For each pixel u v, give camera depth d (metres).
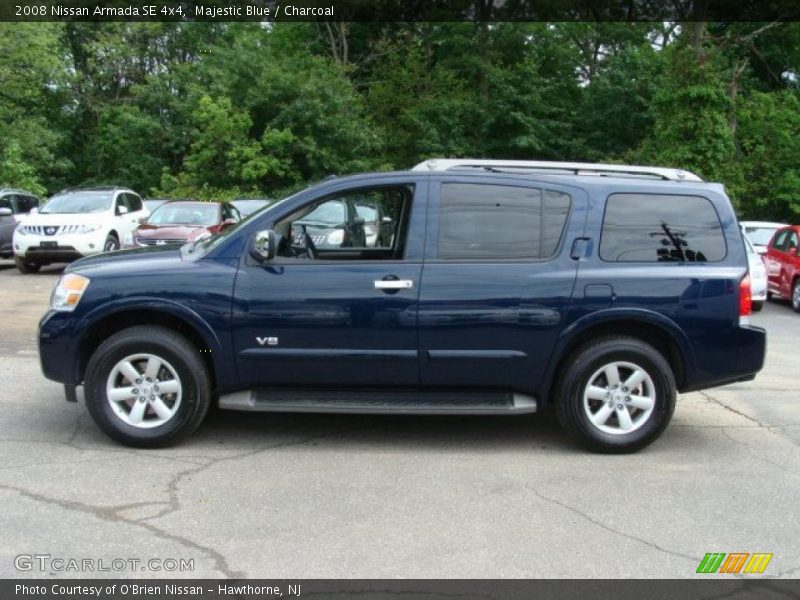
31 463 5.03
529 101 35.62
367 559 3.78
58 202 17.02
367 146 32.62
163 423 5.36
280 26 39.44
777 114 29.05
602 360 5.41
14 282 15.09
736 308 5.46
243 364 5.37
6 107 31.09
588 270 5.40
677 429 6.27
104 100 39.97
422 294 5.32
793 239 15.41
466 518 4.31
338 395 5.48
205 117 30.91
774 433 6.19
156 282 5.30
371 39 40.56
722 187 5.69
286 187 31.72
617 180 5.61
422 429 6.09
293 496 4.58
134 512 4.29
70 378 5.40
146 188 36.53
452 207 5.47
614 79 35.81
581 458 5.45
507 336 5.36
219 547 3.88
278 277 5.34
